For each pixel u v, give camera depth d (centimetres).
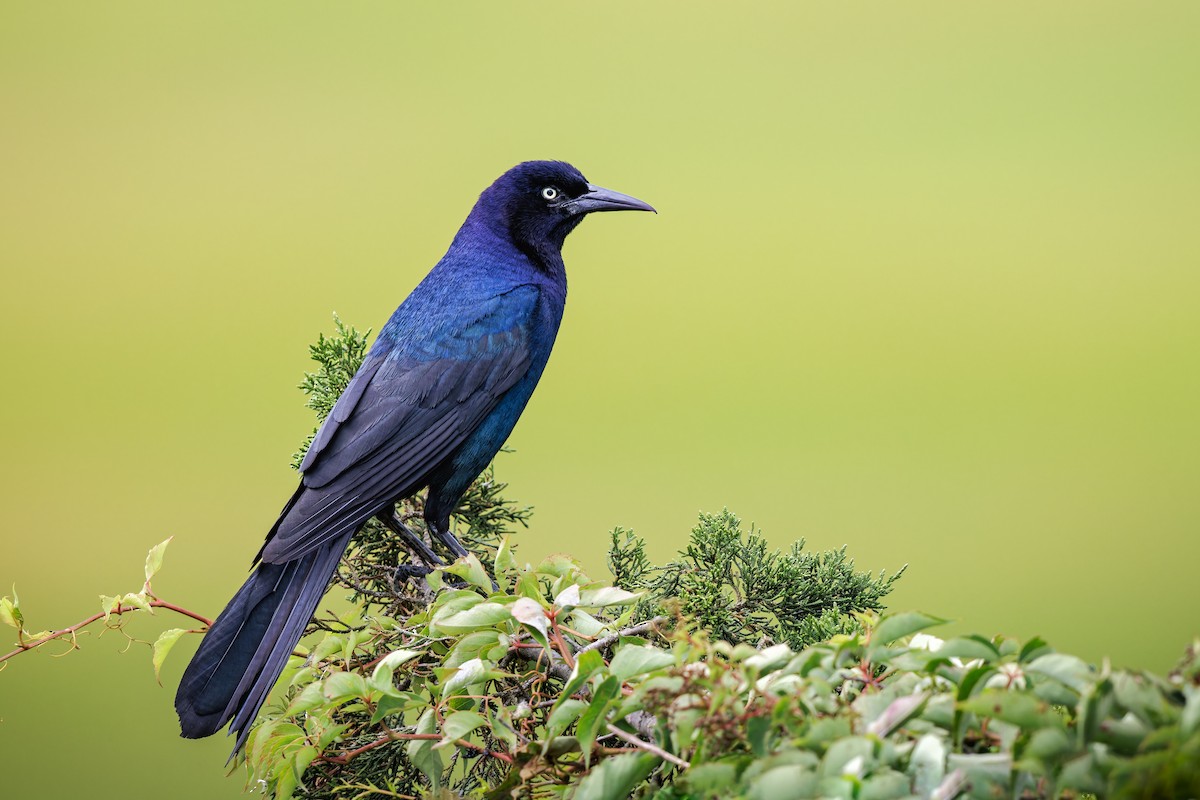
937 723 409
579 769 520
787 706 423
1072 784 359
